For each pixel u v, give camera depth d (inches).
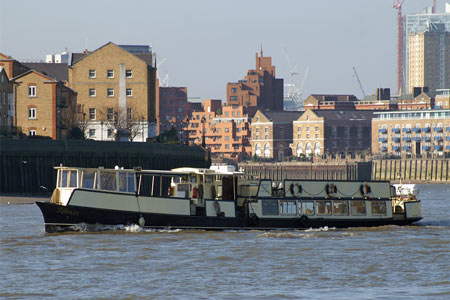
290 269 6028.5
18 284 5438.0
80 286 5383.9
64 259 6392.7
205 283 5497.1
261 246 7190.0
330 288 5349.4
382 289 5319.9
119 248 6948.8
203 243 7332.7
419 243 7554.1
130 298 5044.3
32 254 6614.2
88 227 7864.2
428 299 5019.7
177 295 5118.1
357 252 6904.5
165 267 6072.8
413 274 5861.2
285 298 5044.3
